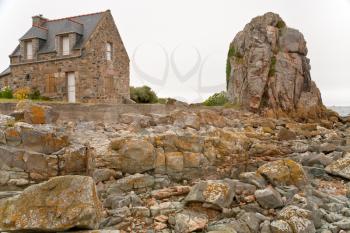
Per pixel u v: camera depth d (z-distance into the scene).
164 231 6.94
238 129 15.02
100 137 11.12
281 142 13.59
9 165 9.06
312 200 8.15
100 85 26.31
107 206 8.05
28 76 27.12
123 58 28.98
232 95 20.11
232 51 21.19
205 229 6.89
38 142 9.73
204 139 10.98
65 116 13.10
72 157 9.80
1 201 6.03
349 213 7.71
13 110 12.45
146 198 8.47
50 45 26.92
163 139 10.36
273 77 18.72
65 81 26.00
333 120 18.95
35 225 5.68
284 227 6.79
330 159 11.13
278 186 8.77
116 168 9.57
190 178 10.37
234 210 7.58
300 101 18.88
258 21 20.00
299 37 19.75
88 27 26.72
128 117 13.81
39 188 6.00
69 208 5.80
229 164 11.00
